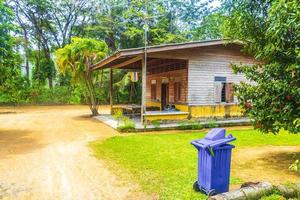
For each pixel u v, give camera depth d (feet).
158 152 29.27
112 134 41.24
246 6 24.77
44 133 41.68
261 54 24.03
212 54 53.47
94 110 66.18
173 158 26.68
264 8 24.11
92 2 126.00
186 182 19.88
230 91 54.80
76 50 61.82
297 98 21.31
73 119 60.08
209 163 16.97
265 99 23.50
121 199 17.21
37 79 117.60
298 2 18.71
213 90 53.78
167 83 61.93
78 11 126.00
